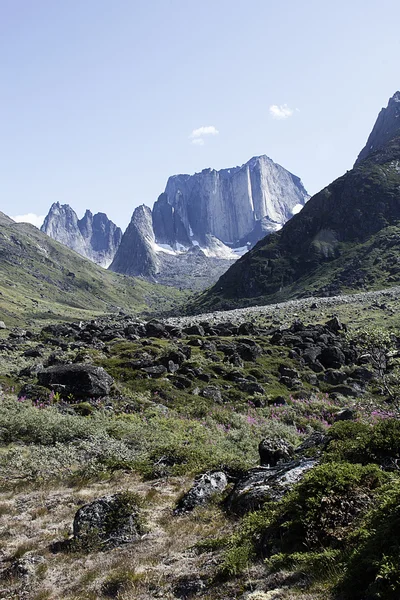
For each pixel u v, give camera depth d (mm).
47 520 17531
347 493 11172
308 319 113250
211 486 18875
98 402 39594
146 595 10820
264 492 15219
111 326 89375
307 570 9094
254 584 9508
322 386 58562
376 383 58562
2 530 16672
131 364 53031
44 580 12992
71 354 56812
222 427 38594
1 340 78188
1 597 12180
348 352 69625
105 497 16953
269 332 84250
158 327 75750
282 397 49938
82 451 25781
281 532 11320
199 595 10102
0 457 23953
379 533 8383
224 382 53719
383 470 12820
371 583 7340
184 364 56156
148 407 41281
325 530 10391
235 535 12562
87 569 13297
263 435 37250
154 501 18656
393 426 14688
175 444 27547
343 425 17297
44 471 23062
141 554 13625
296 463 16906
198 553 12766
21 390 41156
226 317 129125
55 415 32469
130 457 25609
